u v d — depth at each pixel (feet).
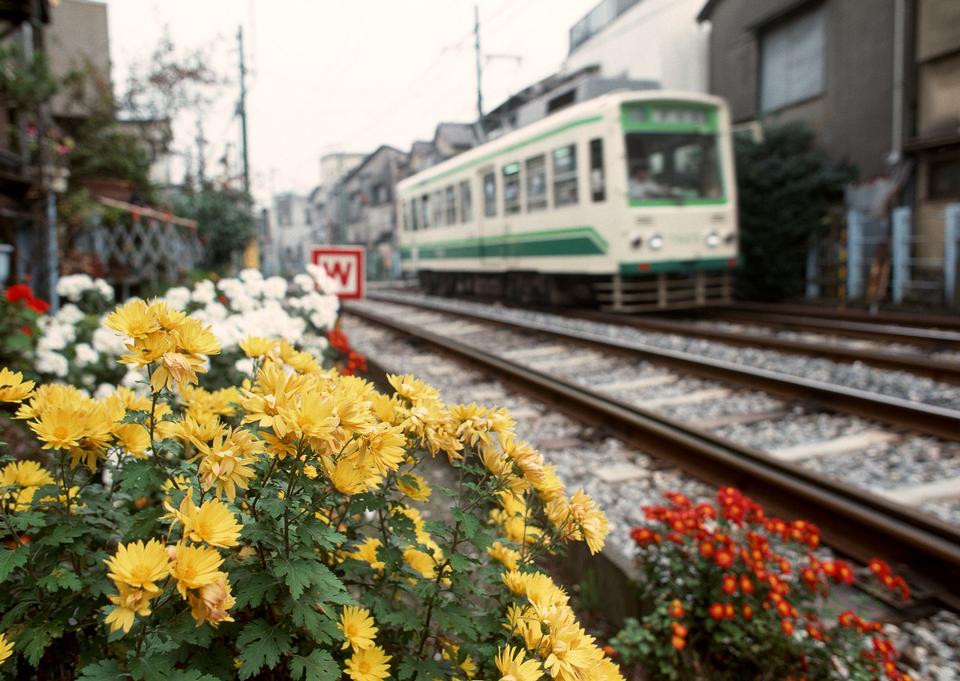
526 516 4.93
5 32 30.04
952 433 15.51
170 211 51.37
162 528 4.09
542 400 20.79
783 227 47.11
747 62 59.47
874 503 11.53
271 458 3.83
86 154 40.88
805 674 7.32
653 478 14.35
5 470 4.43
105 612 3.36
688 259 37.45
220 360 11.78
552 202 41.65
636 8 69.62
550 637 3.71
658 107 37.14
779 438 16.61
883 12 48.01
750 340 27.94
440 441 4.45
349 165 210.18
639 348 25.79
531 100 76.64
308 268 16.29
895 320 33.27
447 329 39.04
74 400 4.08
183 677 3.22
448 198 57.00
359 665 3.79
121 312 3.47
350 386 4.63
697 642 8.02
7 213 26.91
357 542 4.68
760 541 7.85
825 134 53.11
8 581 3.95
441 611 4.30
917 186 46.09
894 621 8.98
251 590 3.51
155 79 55.01
